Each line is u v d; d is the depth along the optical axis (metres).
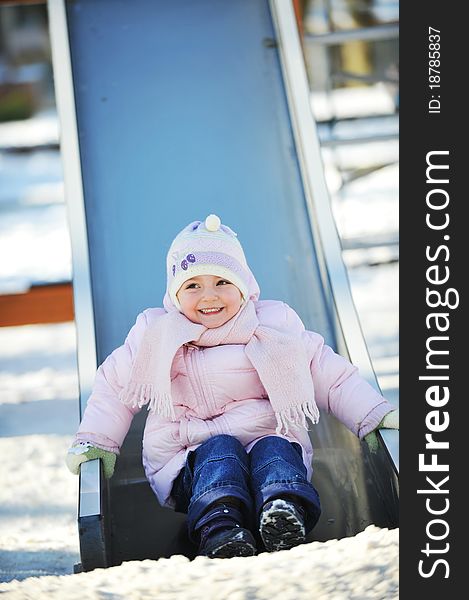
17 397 5.17
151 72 3.86
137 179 3.58
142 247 3.41
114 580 2.21
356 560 2.21
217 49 3.92
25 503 3.80
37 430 4.67
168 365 2.62
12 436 4.61
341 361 2.78
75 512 3.69
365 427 2.68
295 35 3.82
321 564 2.18
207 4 4.04
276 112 3.75
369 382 2.92
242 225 3.47
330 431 3.03
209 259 2.67
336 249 3.29
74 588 2.20
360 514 2.72
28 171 8.84
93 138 3.68
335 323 3.19
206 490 2.35
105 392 2.71
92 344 3.05
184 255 2.69
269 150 3.66
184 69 3.87
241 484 2.37
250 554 2.26
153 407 2.62
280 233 3.45
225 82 3.83
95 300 3.28
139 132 3.70
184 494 2.53
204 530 2.30
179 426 2.63
